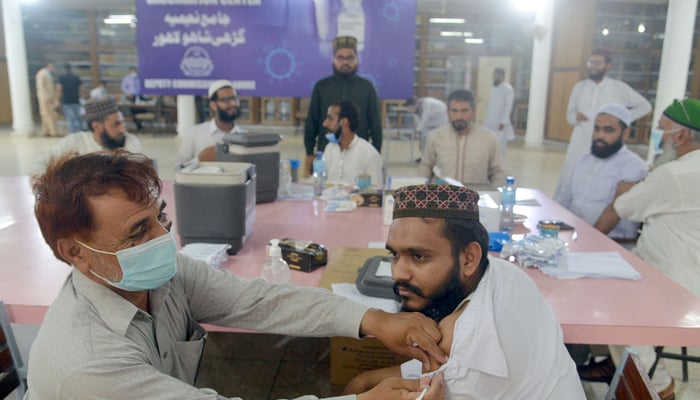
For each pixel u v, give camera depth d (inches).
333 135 123.3
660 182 80.4
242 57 193.2
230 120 132.0
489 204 77.8
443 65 457.7
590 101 197.6
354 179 120.0
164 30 191.5
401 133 430.0
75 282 36.2
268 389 83.7
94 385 31.3
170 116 456.1
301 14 189.5
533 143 372.5
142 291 39.6
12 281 60.7
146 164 36.0
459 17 448.5
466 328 35.0
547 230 78.8
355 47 154.3
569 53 392.2
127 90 418.9
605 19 382.0
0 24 483.8
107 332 34.1
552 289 59.1
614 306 54.6
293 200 106.4
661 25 381.4
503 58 429.1
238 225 69.9
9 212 94.2
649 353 71.2
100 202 32.9
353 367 76.1
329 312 44.4
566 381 36.3
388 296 55.0
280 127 480.4
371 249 72.1
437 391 34.5
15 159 290.0
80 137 124.9
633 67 392.5
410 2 186.9
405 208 38.0
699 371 86.1
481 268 38.6
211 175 68.3
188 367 42.7
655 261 82.3
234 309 45.6
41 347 32.4
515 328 35.3
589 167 113.7
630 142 397.7
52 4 470.3
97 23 494.3
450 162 128.1
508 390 34.9
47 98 394.3
